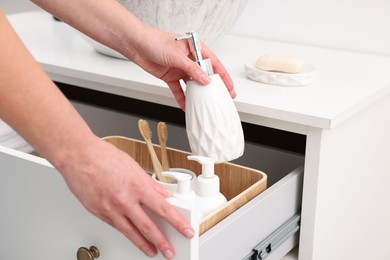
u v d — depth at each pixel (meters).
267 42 1.30
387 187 1.15
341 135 0.91
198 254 0.70
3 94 0.57
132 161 0.62
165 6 1.00
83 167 0.60
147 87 0.97
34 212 0.73
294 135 1.16
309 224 0.89
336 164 0.92
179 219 0.60
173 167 0.94
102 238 0.68
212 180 0.81
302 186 0.92
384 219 1.18
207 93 0.82
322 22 1.25
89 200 0.61
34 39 1.27
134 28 0.86
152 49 0.85
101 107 1.30
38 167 0.70
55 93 0.60
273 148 1.10
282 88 0.96
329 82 1.00
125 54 0.89
